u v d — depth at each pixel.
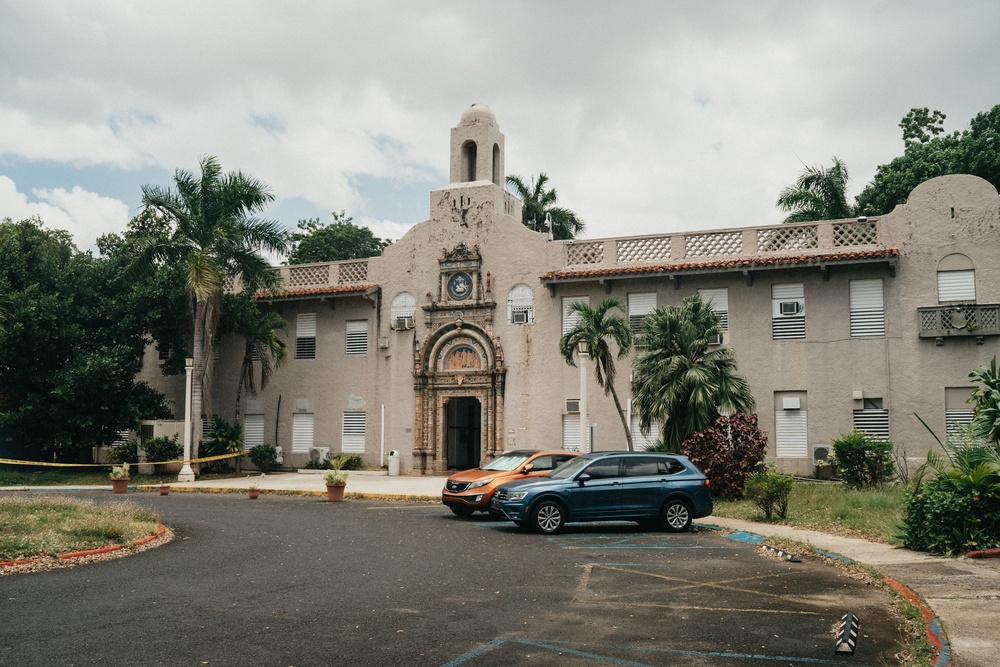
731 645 8.00
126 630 8.39
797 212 36.00
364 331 35.47
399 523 18.20
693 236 30.41
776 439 28.95
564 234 44.81
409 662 7.36
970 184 27.70
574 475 16.81
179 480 30.44
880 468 24.34
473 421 36.41
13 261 34.22
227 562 12.71
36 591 10.39
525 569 12.20
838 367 28.38
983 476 13.39
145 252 31.75
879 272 28.27
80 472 33.47
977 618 8.93
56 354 34.00
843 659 7.54
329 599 9.96
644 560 13.14
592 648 7.86
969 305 26.88
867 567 11.93
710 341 24.28
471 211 33.84
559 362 31.69
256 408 36.53
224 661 7.33
